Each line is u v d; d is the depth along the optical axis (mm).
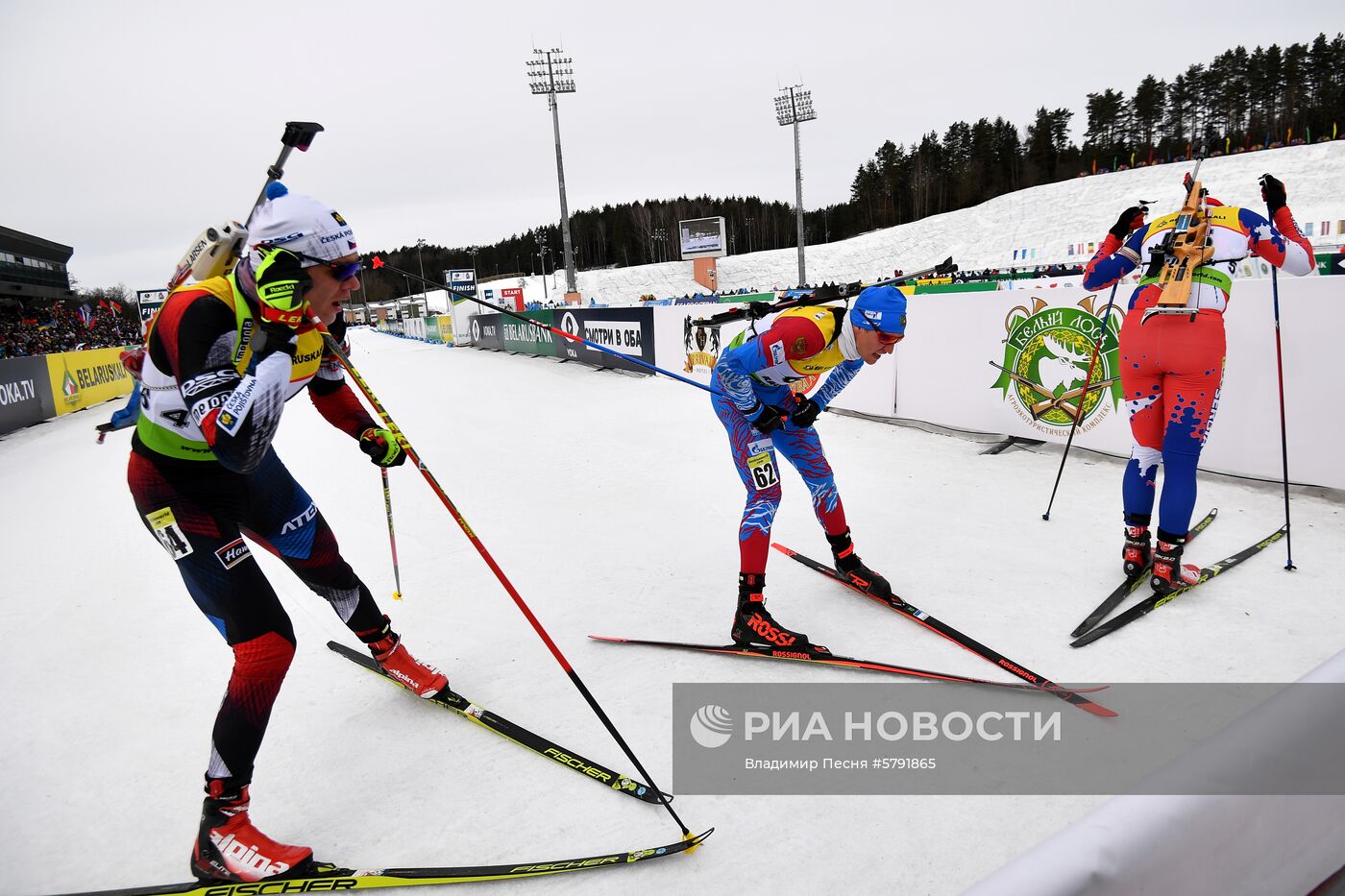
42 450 8359
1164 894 647
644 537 3682
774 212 79250
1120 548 3084
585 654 2545
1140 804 640
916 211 65562
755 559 2488
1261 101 54031
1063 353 4480
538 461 5461
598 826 1721
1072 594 2705
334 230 1657
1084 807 1668
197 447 1690
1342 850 823
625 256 76500
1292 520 3207
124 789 1987
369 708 2297
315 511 2092
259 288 1505
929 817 1668
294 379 1877
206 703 2426
